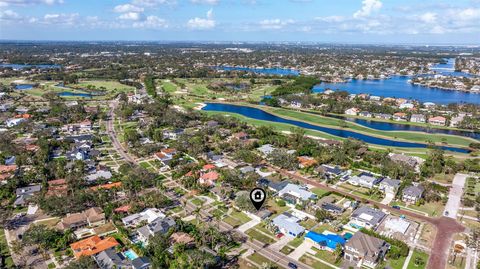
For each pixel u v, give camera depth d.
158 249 102.75
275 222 123.06
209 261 96.81
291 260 104.75
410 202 144.50
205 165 173.00
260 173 171.88
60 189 142.88
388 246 109.69
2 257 102.56
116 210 127.56
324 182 162.62
